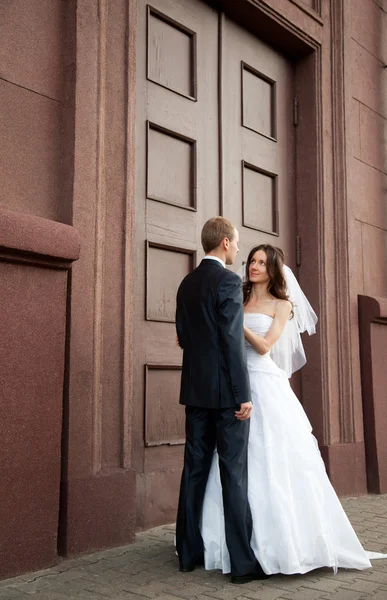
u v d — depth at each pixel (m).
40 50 3.50
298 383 5.59
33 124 3.43
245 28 5.34
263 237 5.32
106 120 3.75
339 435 5.61
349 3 6.15
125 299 3.76
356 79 6.30
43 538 3.10
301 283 5.70
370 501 5.31
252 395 3.27
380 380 5.90
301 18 5.54
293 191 5.76
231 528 2.99
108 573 3.06
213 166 4.85
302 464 3.19
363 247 6.21
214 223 3.32
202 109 4.80
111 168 3.77
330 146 5.84
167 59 4.57
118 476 3.57
